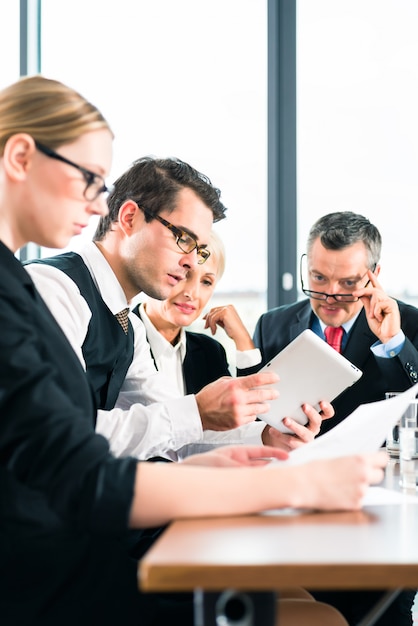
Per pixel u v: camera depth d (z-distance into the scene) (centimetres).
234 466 129
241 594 84
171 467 106
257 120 368
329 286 273
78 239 361
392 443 195
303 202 367
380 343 273
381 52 362
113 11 374
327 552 87
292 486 107
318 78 366
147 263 207
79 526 101
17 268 120
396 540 93
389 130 362
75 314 182
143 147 372
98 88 375
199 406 183
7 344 106
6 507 108
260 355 287
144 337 230
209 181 219
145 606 115
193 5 370
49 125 122
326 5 365
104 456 103
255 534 95
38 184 123
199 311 272
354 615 228
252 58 368
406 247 360
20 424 102
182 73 370
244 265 367
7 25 379
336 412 267
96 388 198
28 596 107
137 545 159
